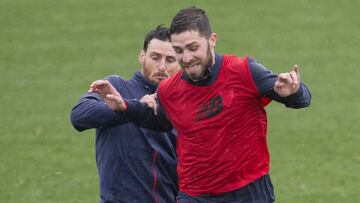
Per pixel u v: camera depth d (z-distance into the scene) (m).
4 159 47.94
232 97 20.69
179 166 21.78
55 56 73.94
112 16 86.31
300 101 20.22
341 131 52.66
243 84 20.64
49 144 50.78
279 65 70.69
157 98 21.75
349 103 59.00
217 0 90.56
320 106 58.25
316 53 73.56
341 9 86.19
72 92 63.16
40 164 46.91
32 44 77.88
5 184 43.38
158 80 24.25
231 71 20.73
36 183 43.53
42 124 54.97
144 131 23.81
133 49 75.88
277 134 52.34
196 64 20.53
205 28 20.58
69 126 54.41
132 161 23.78
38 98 61.38
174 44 20.59
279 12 86.12
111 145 23.80
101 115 22.38
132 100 22.08
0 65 71.19
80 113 22.62
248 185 20.94
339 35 78.75
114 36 80.06
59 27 83.19
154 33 24.33
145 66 24.34
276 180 43.72
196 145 21.06
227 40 78.19
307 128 53.47
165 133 24.06
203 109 20.89
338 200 40.22
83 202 40.25
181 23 20.41
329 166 45.94
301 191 41.81
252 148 20.94
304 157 47.75
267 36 79.06
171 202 24.28
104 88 21.72
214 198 21.19
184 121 21.12
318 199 40.44
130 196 23.78
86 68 70.25
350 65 69.56
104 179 23.89
